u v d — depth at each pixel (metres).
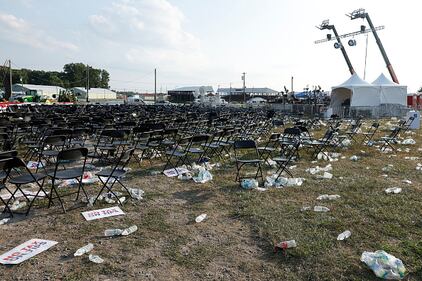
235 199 5.92
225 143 9.66
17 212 5.20
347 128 17.30
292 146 10.00
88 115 15.48
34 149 8.97
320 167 8.47
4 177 5.51
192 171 7.93
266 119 16.70
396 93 27.42
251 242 4.28
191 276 3.51
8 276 3.47
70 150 5.33
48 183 6.77
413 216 5.00
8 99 41.50
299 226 4.69
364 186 6.61
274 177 7.11
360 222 4.79
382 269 3.47
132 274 3.53
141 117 15.13
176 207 5.55
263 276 3.51
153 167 8.36
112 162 8.76
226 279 3.46
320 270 3.59
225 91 72.88
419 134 15.17
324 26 41.12
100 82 112.31
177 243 4.25
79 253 3.92
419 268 3.58
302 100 38.75
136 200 5.86
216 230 4.64
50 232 4.54
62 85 98.44
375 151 10.87
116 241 4.29
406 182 6.90
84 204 5.59
